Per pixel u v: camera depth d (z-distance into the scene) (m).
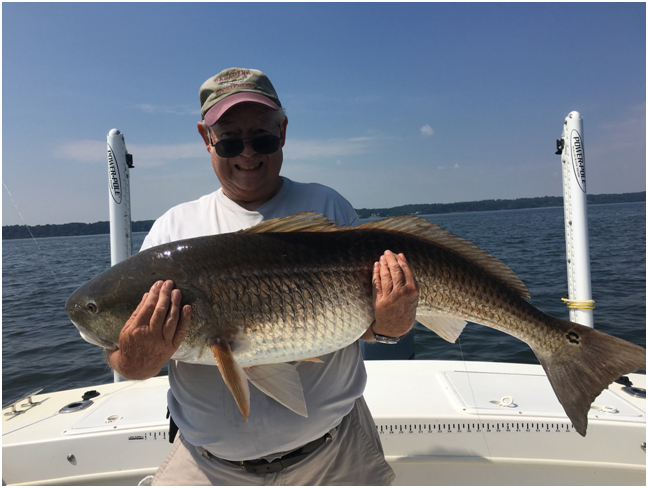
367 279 2.04
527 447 2.85
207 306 1.88
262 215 2.31
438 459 2.87
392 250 2.09
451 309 2.19
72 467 2.83
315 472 2.11
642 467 2.71
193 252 1.95
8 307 10.52
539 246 18.52
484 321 2.24
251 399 2.04
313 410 2.05
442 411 2.95
